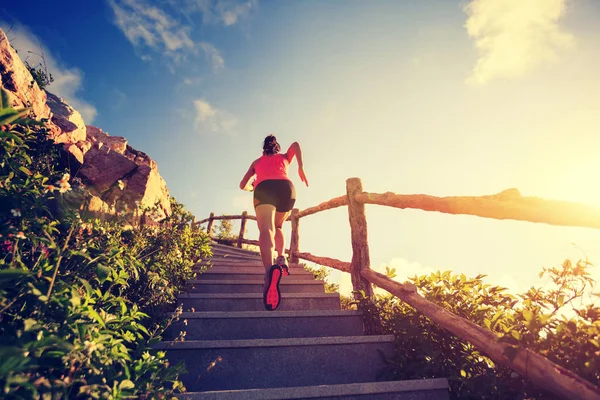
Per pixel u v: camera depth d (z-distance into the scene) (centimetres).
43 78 481
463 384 217
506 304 237
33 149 344
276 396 194
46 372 139
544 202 159
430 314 225
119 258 237
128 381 146
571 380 141
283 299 354
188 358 234
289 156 343
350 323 309
